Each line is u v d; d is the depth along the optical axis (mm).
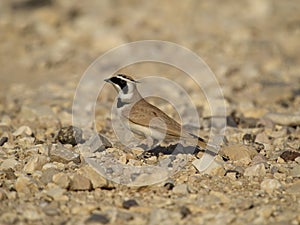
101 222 18203
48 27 54438
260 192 20844
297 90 38469
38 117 31781
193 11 59969
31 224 18250
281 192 20906
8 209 19188
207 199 19922
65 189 20828
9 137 27219
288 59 47844
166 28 54656
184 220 18453
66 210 19172
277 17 58281
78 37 52688
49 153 24266
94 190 20891
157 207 19328
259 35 53469
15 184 21031
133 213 18859
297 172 22625
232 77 42844
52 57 47719
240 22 56469
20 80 43031
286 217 18578
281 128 29859
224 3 62312
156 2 62906
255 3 60125
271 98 36500
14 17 56594
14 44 51219
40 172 22406
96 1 63219
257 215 18656
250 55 48500
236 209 19172
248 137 27688
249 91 38969
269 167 23578
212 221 18344
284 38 52906
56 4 61125
